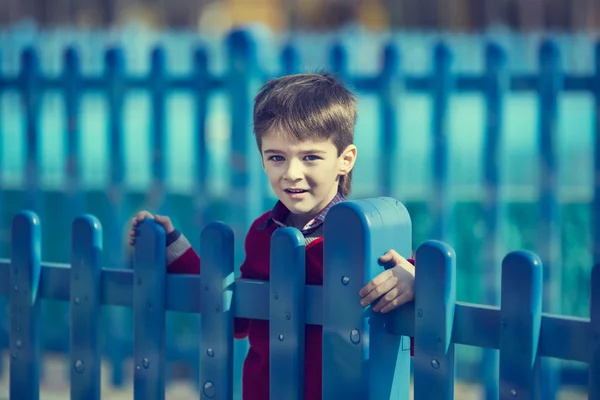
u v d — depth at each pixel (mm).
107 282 3932
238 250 7582
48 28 15367
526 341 2889
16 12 15344
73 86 8523
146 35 10039
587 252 8812
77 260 3982
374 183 9703
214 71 8039
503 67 7602
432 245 3062
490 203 7684
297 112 3424
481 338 3008
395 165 7766
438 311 3047
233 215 7617
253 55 7582
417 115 9992
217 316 3545
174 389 8656
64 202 9570
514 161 9625
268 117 3494
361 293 3119
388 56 7730
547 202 7703
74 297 3992
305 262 3396
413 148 9828
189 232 9289
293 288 3318
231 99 7625
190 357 8688
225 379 3543
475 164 9664
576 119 9680
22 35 9875
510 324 2918
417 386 3104
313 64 8805
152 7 15984
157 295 3730
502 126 7629
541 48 7637
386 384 3242
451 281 3043
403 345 3316
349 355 3182
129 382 8719
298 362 3330
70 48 8516
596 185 7656
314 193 3490
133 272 3828
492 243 7684
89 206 9570
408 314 3184
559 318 2879
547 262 7719
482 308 3008
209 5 16328
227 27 16422
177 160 10156
